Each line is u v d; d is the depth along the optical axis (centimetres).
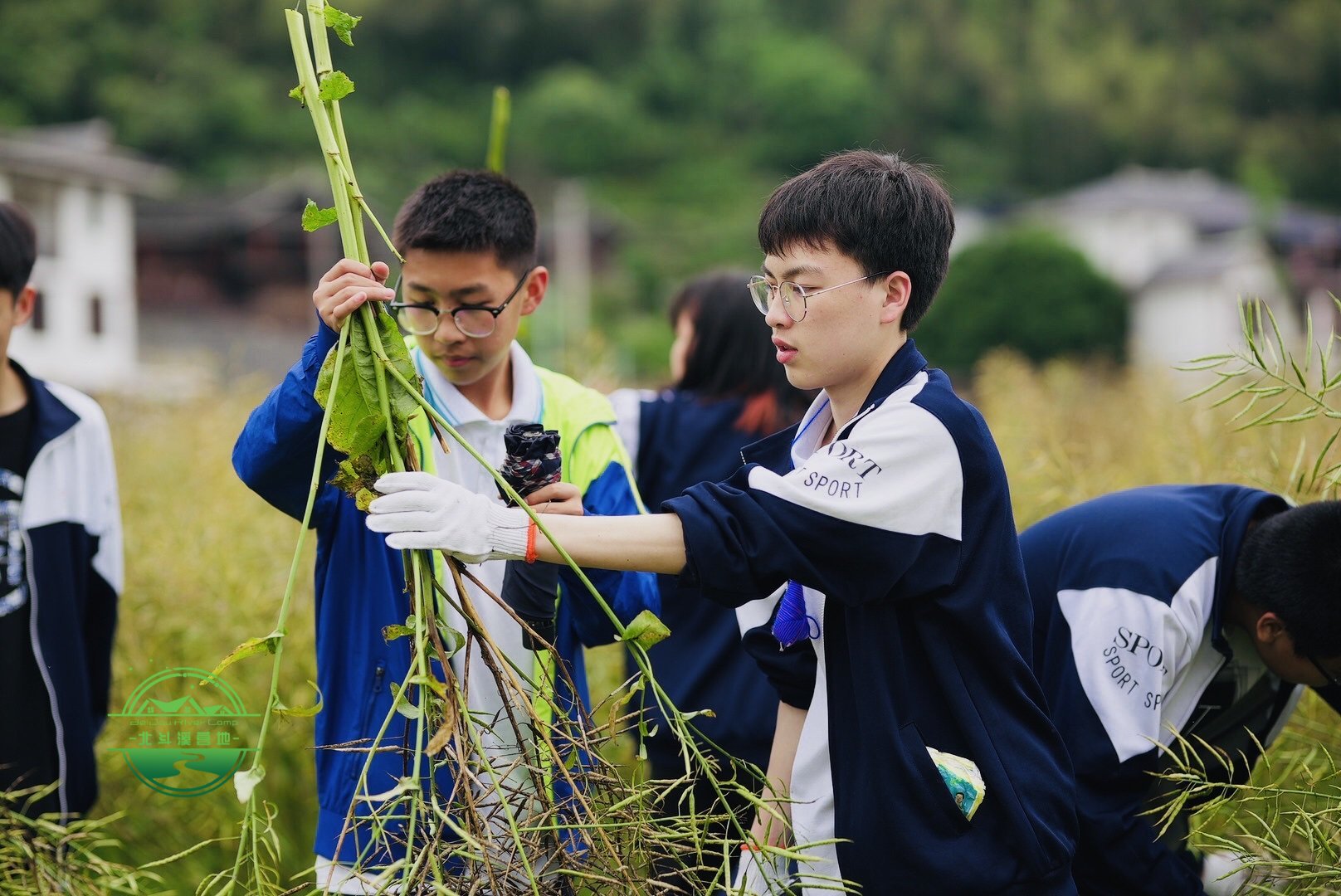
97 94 5159
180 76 5328
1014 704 214
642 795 206
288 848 356
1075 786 218
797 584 232
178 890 349
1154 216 5191
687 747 236
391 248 216
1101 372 931
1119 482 463
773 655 237
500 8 6166
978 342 3753
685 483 342
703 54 6375
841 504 202
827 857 218
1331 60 5728
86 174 3431
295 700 381
